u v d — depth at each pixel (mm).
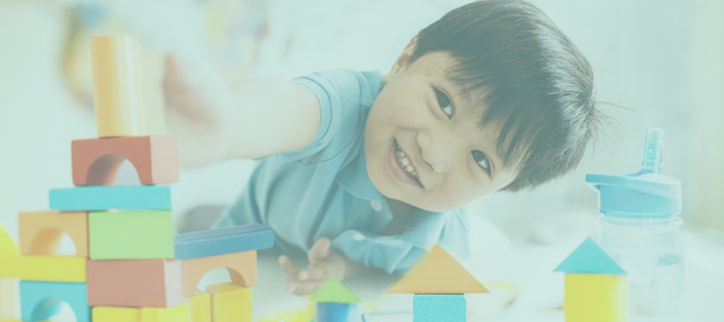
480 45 1097
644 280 955
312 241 1150
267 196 1121
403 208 1156
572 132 1119
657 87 1146
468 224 1152
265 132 1095
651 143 907
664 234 957
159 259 743
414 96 1126
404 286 696
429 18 1117
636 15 1133
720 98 1149
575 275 707
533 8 1108
